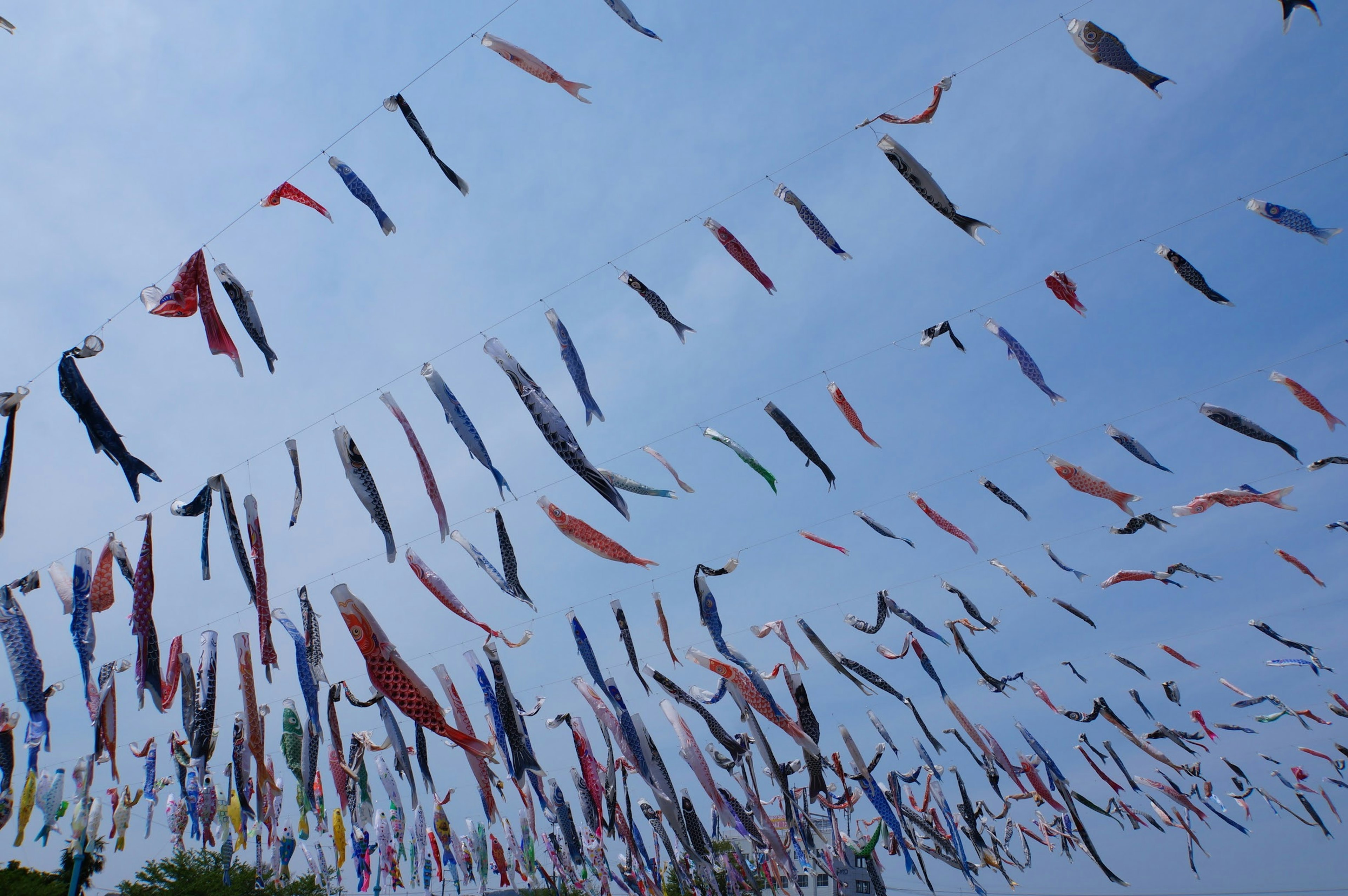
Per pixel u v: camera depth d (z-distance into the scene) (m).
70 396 6.14
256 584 7.30
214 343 6.14
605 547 7.52
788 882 12.91
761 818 10.38
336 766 10.77
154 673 7.33
